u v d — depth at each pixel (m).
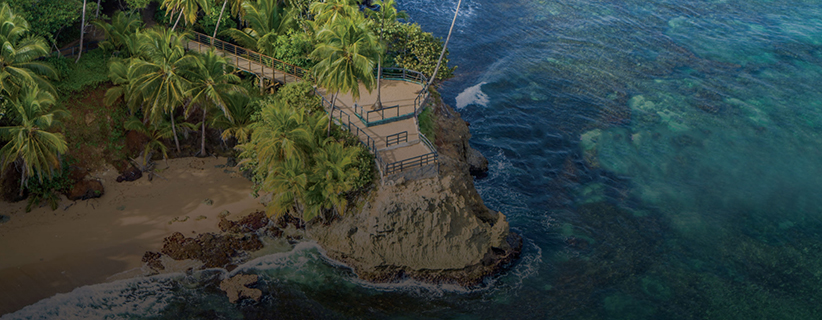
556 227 49.09
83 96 49.72
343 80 43.81
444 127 53.97
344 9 53.53
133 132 50.50
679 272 44.88
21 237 43.34
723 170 57.09
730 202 52.84
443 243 42.88
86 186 47.31
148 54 46.97
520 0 95.69
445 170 46.19
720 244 47.88
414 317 40.16
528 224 49.16
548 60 76.94
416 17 88.75
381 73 56.72
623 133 62.31
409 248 42.91
